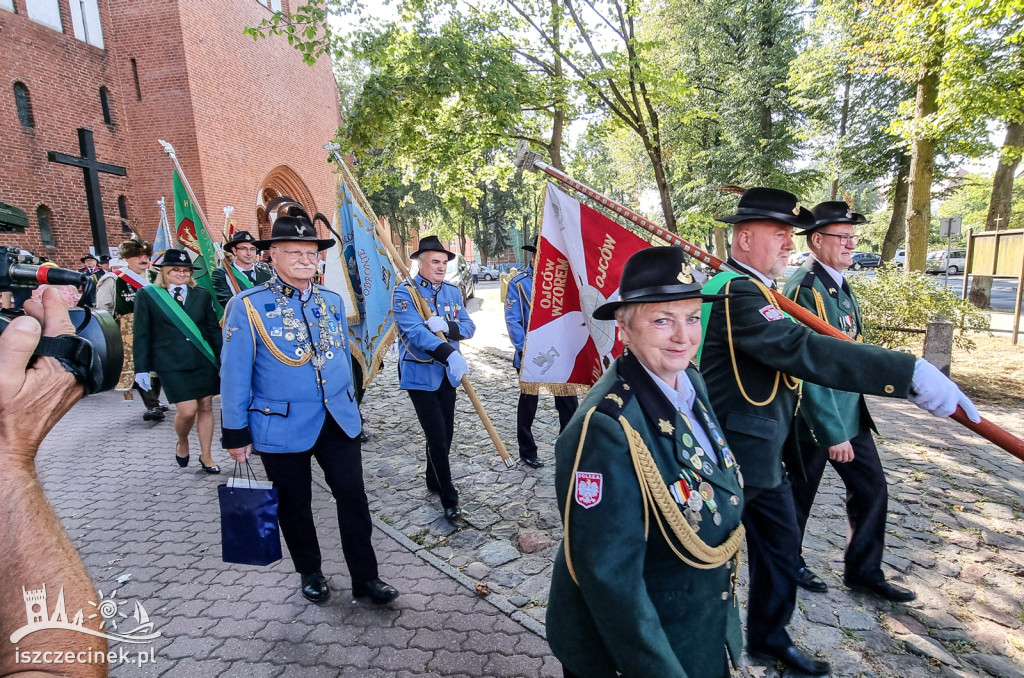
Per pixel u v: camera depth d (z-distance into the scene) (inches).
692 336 59.2
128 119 521.7
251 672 99.0
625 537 52.2
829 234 117.3
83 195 490.0
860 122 666.2
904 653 98.1
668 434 57.6
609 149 968.3
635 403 57.5
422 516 156.3
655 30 741.9
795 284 118.6
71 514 162.9
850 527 115.5
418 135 378.9
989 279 542.6
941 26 313.1
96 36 501.0
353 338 190.2
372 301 177.2
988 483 163.2
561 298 127.3
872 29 397.7
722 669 61.2
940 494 156.6
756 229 94.3
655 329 58.3
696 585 58.2
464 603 116.9
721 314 86.7
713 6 716.7
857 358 70.4
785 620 95.1
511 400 275.1
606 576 51.0
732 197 709.9
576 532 53.4
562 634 61.1
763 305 83.3
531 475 182.1
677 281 59.5
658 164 363.3
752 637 98.0
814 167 770.8
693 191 775.1
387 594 116.0
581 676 59.7
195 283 214.5
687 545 55.6
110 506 167.9
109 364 42.9
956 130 354.0
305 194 700.0
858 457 112.0
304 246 114.5
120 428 249.6
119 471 196.5
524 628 108.3
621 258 119.6
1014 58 332.2
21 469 36.9
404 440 223.5
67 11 478.9
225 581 127.6
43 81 459.2
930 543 132.0
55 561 35.7
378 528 149.6
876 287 313.1
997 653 97.7
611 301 60.4
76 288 43.5
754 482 88.1
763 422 87.4
